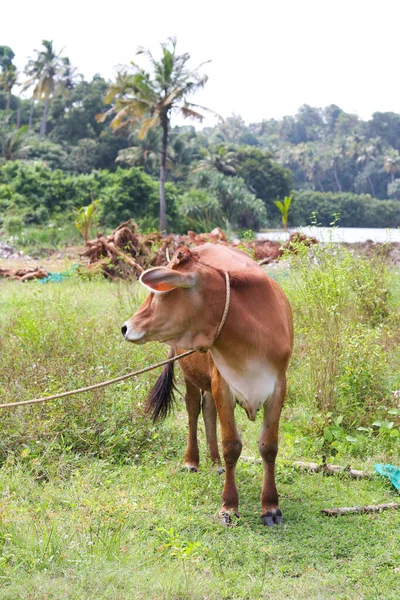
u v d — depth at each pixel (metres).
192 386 6.45
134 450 6.72
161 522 5.26
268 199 74.56
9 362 8.02
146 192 49.25
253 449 6.99
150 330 5.03
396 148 122.44
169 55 41.62
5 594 4.04
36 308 10.68
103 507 5.32
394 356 9.22
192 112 42.97
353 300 10.32
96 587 4.20
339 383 7.64
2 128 72.62
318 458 6.75
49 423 6.57
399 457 6.75
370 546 4.99
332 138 132.12
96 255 18.73
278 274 15.40
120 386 7.58
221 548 4.92
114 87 42.53
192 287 4.95
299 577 4.59
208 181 59.38
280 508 5.66
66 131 76.88
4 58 103.38
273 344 5.26
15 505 5.31
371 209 82.38
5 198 49.31
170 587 4.20
